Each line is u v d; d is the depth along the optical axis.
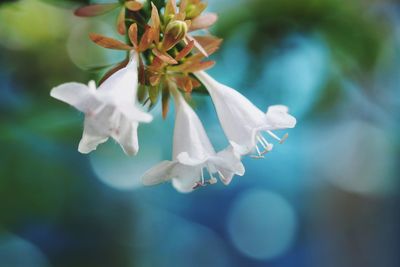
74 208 0.38
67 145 0.33
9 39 0.30
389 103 0.31
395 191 0.49
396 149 0.48
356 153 0.49
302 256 0.76
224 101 0.19
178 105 0.19
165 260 0.67
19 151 0.33
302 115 0.31
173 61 0.18
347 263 0.49
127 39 0.18
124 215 0.44
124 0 0.18
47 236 0.41
